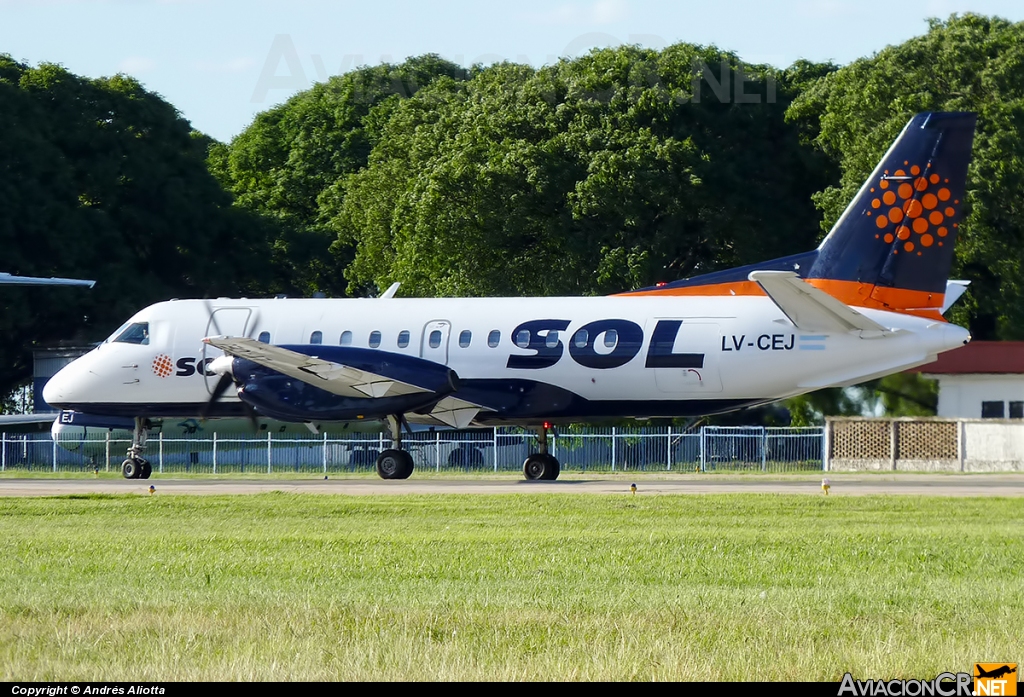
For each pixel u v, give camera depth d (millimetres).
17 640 36781
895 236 106562
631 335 110875
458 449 145875
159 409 124625
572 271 193125
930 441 142875
